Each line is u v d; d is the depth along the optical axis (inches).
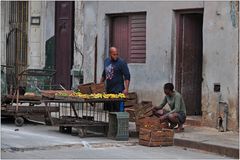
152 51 614.2
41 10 805.9
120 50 662.5
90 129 546.3
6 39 845.2
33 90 726.5
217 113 541.6
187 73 602.2
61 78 773.3
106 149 454.0
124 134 499.2
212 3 550.6
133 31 644.7
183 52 599.8
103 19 673.6
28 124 601.9
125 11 644.7
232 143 462.6
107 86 535.2
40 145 460.4
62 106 648.4
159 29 607.2
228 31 535.5
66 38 772.0
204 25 558.9
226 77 535.8
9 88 625.6
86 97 492.7
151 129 475.2
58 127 581.0
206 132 524.7
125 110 568.7
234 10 529.7
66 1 772.0
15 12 838.5
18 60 826.8
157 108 530.9
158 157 423.5
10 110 576.1
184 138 486.0
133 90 633.0
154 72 612.1
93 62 687.7
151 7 614.9
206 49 555.8
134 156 424.2
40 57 809.5
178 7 587.5
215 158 430.3
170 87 521.3
